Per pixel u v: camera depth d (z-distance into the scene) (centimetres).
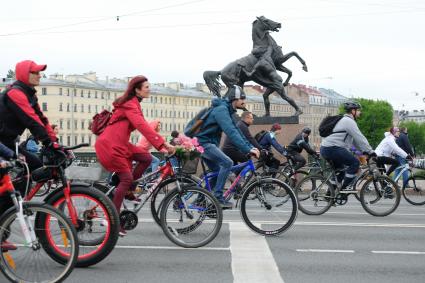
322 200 1084
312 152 1498
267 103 2012
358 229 915
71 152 630
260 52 1972
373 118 10431
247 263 657
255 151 840
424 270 632
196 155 763
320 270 627
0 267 534
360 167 1103
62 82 10131
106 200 625
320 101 15500
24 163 585
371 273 616
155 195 769
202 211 748
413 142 13750
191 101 12588
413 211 1202
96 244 634
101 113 717
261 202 843
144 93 719
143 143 1101
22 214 538
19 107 611
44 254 552
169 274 605
